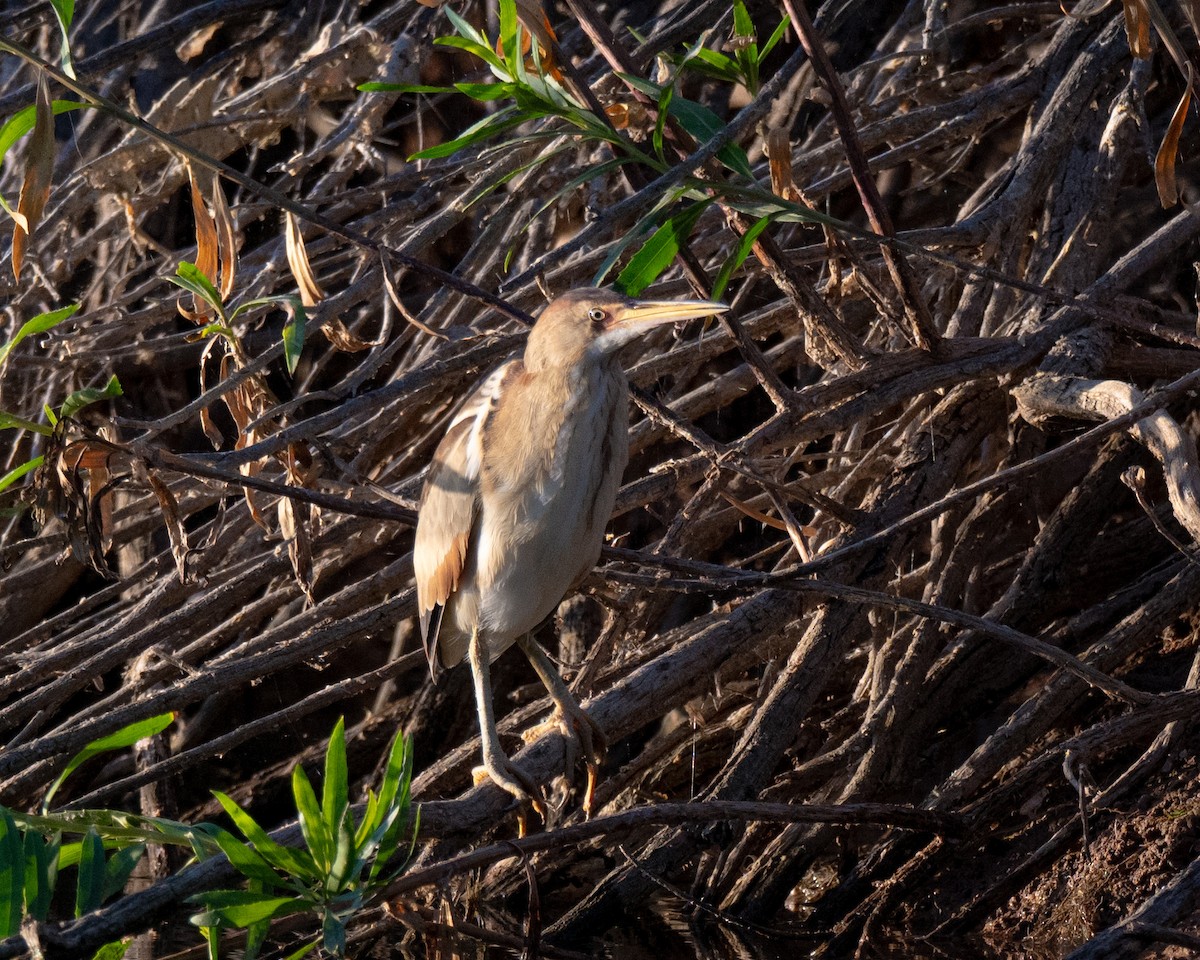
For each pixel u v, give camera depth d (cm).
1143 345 998
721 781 823
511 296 1018
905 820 730
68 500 684
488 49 695
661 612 1051
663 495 927
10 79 1448
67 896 1023
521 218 1163
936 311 1101
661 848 905
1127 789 789
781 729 826
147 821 586
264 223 1362
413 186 1235
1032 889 816
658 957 847
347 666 1223
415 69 1135
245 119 1095
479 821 648
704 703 1065
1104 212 1012
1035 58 1175
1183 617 959
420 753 1157
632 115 782
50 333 1112
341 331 870
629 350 1137
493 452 707
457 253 1307
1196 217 984
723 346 1040
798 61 781
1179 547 741
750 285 1073
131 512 1088
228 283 776
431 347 1108
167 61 1390
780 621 809
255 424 755
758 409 1242
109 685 1265
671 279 1052
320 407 1255
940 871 862
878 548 858
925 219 1266
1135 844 774
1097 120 1062
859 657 1049
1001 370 905
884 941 827
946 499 707
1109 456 970
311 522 975
